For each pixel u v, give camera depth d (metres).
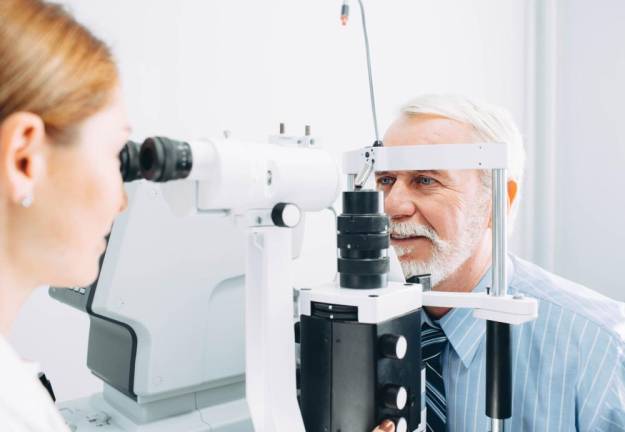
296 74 1.41
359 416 0.54
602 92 1.91
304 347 0.59
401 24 1.63
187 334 0.67
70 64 0.39
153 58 1.16
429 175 0.95
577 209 1.99
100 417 0.70
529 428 0.87
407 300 0.60
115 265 0.61
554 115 2.04
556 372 0.87
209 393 0.72
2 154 0.37
